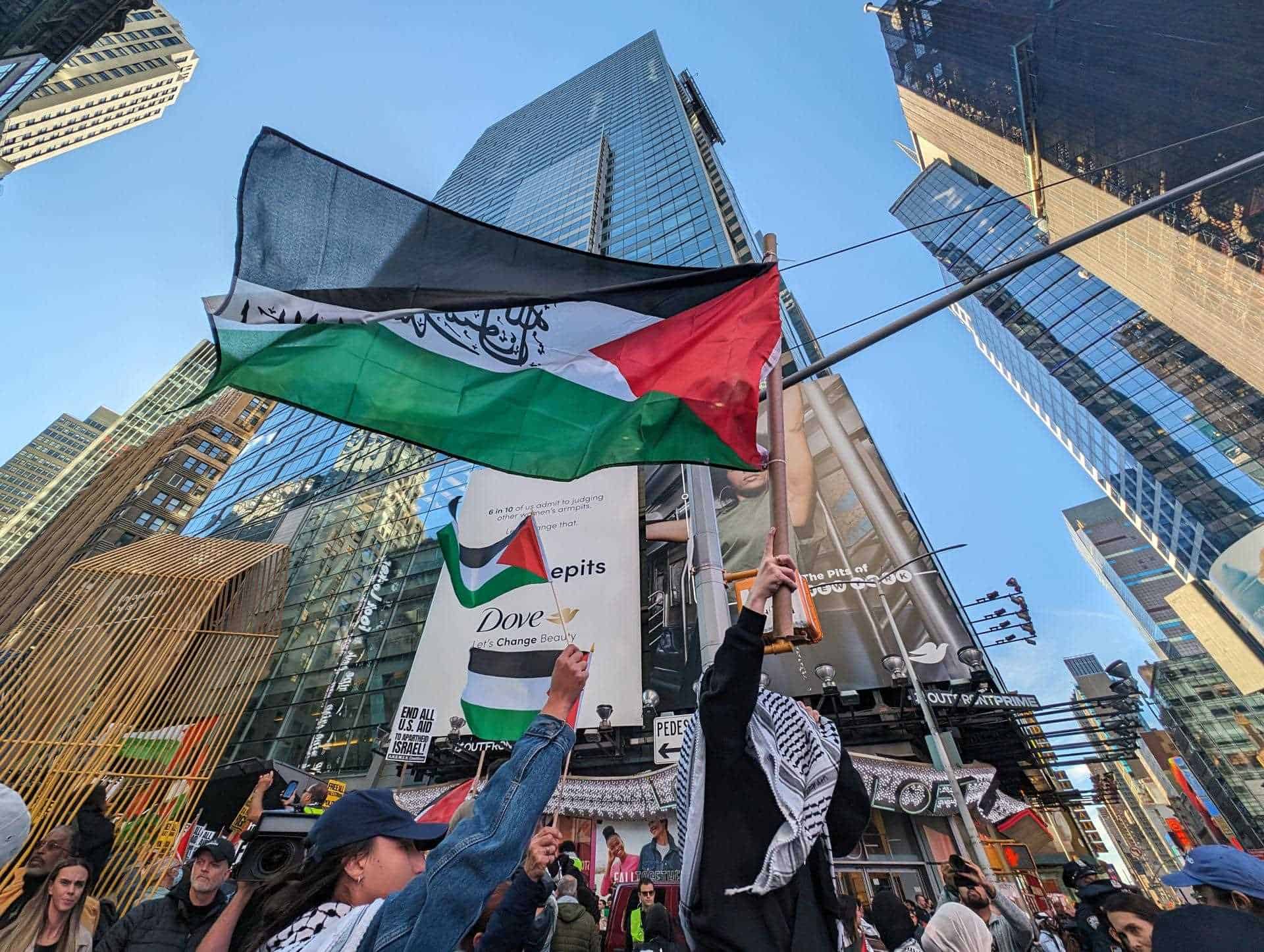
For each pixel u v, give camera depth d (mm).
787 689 17578
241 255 3973
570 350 4742
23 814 2373
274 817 2309
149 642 10297
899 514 20484
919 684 16531
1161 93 44062
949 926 3186
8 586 18062
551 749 1794
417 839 1848
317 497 43125
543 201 69875
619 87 92000
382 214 4602
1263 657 74000
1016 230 93688
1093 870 5660
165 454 24594
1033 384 110062
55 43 25531
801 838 1717
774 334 4598
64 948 3740
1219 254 44188
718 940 1659
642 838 16734
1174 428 72812
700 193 49469
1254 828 72438
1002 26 60688
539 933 4352
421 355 4363
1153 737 68562
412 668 21344
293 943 1486
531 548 10531
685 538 10477
